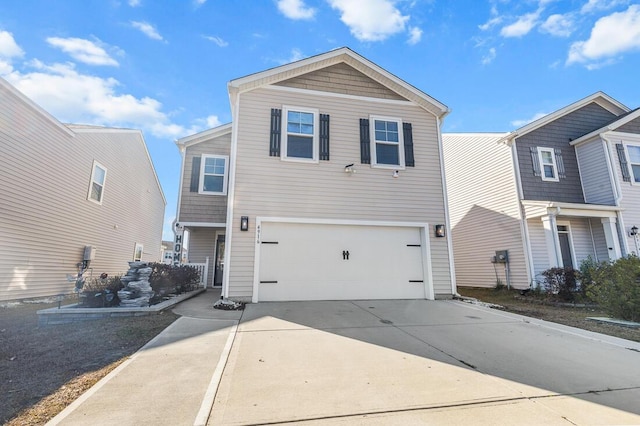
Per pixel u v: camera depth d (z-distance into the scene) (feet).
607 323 19.33
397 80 30.01
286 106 27.84
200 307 22.16
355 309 21.79
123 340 14.37
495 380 10.21
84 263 35.70
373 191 27.96
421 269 27.84
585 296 27.78
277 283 25.07
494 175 40.32
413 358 12.26
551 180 38.22
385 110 29.99
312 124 28.14
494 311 21.98
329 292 25.73
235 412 8.03
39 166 29.32
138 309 19.13
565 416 8.00
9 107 26.07
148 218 56.85
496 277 39.14
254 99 27.35
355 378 10.27
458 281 45.98
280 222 25.84
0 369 11.05
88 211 37.27
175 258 35.40
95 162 38.55
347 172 27.68
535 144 38.83
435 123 30.91
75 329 16.25
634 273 19.83
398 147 29.45
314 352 12.85
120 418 7.70
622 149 38.06
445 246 28.32
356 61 29.86
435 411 8.20
